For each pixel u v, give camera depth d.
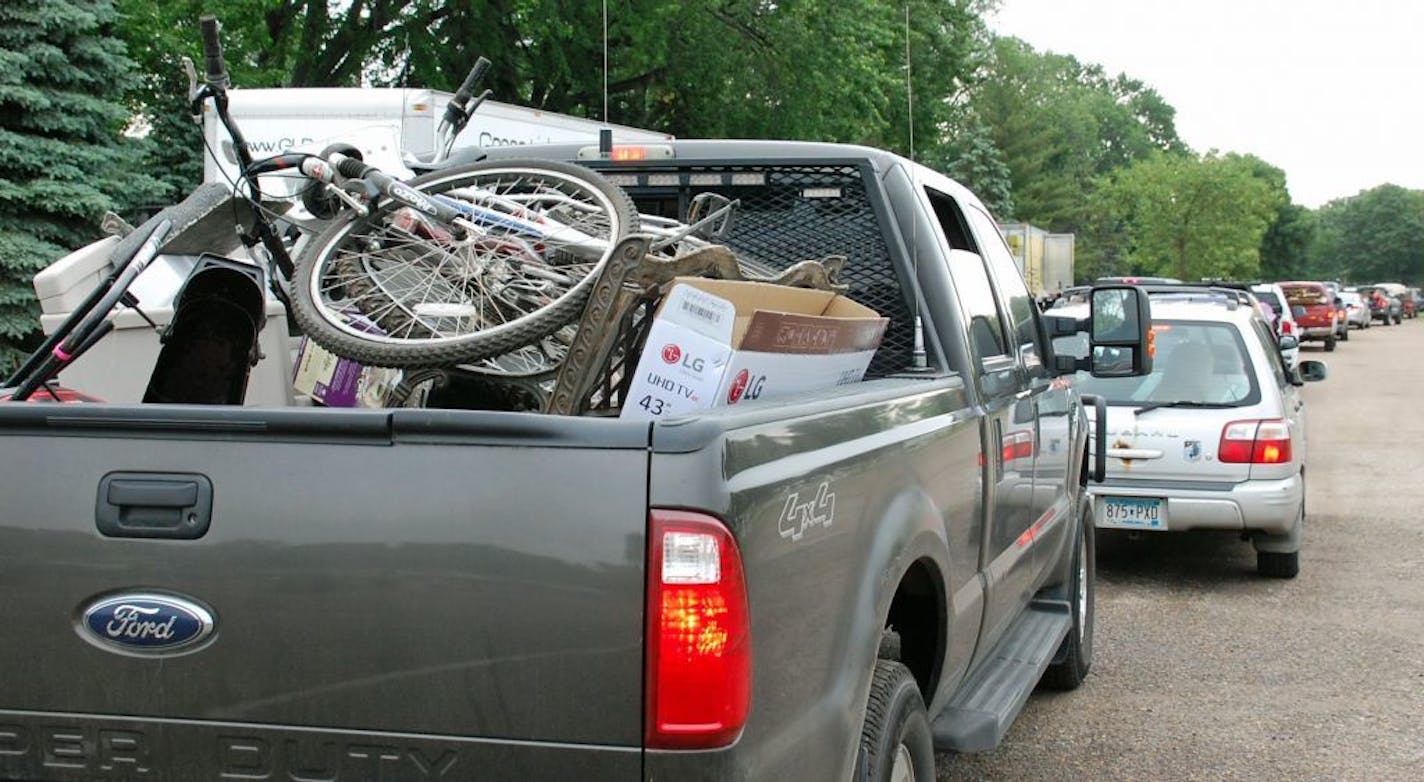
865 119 25.84
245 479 2.50
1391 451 16.36
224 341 3.78
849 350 3.64
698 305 3.09
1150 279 14.38
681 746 2.37
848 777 2.86
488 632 2.41
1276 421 8.77
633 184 4.91
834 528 2.87
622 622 2.37
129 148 13.88
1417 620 8.11
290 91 10.84
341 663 2.47
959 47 32.25
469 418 2.42
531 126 11.70
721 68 23.28
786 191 4.75
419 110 10.80
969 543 4.12
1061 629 5.68
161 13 17.52
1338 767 5.60
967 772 5.55
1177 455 8.81
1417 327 69.38
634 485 2.38
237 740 2.52
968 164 53.47
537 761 2.41
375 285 3.77
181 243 4.40
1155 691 6.72
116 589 2.55
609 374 3.39
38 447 2.58
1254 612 8.37
